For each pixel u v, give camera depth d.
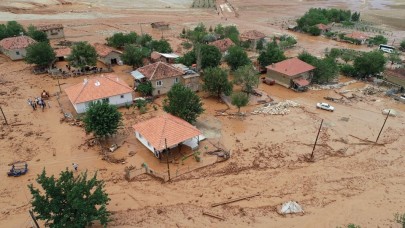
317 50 99.94
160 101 59.41
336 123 53.53
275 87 69.31
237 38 96.62
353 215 34.31
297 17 150.88
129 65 75.12
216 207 34.84
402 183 39.47
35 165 40.72
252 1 188.12
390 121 54.75
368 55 74.06
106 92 54.69
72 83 66.81
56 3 146.62
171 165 41.19
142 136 43.53
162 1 171.50
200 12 153.50
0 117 52.03
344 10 162.00
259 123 52.91
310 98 63.72
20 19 120.69
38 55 70.88
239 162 42.50
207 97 62.47
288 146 46.53
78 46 70.94
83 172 39.38
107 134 44.38
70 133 47.84
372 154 45.12
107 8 147.38
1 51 84.62
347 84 71.69
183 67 67.06
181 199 35.88
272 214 34.12
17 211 33.66
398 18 153.75
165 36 109.12
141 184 37.88
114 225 32.09
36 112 54.16
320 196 36.91
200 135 47.44
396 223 33.31
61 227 26.94
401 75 68.06
